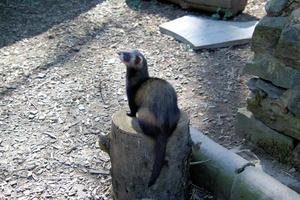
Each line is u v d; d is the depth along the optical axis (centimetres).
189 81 287
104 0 392
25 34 341
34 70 299
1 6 377
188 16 353
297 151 218
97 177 219
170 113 181
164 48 321
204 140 216
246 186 196
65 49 322
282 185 192
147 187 193
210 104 266
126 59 187
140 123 184
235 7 350
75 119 257
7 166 226
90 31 344
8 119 257
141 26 349
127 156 190
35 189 213
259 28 216
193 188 212
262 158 225
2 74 295
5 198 208
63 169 224
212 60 306
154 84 186
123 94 277
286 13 212
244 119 235
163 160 182
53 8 379
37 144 240
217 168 205
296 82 210
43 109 265
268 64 217
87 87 283
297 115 212
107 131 249
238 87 280
